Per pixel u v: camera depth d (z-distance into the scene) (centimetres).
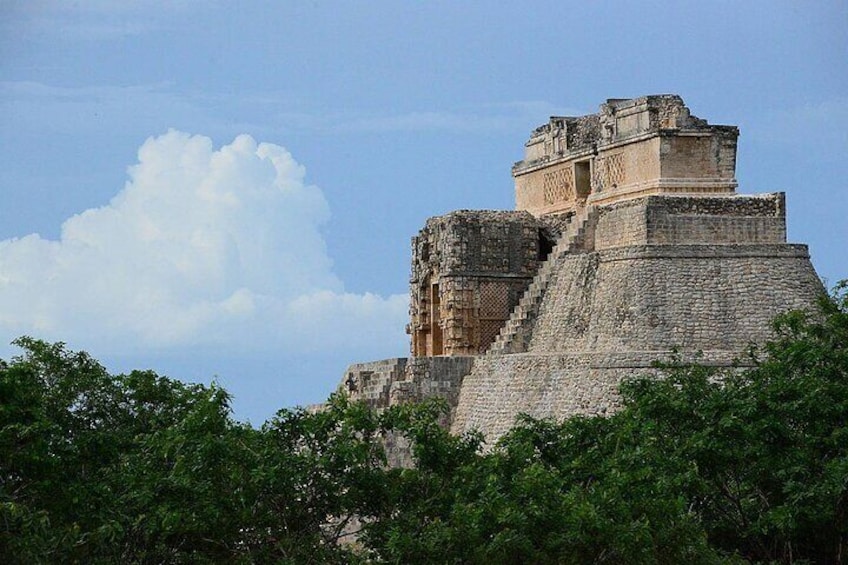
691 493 14088
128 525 13075
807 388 14662
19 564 11969
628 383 15425
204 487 12875
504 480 13238
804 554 14562
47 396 14812
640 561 12875
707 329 19025
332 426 13638
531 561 12756
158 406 15625
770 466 14312
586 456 14100
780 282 19250
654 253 19388
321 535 13325
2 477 13112
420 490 13450
